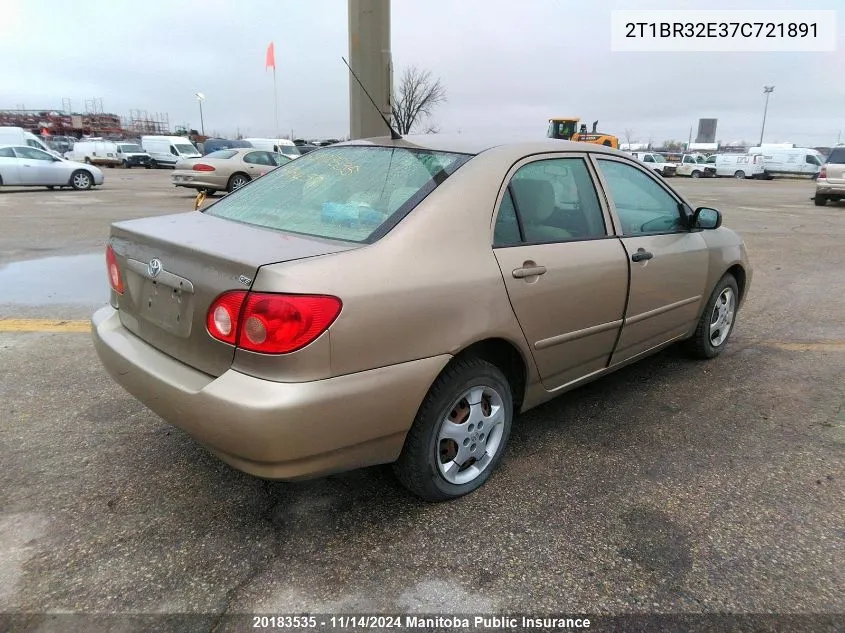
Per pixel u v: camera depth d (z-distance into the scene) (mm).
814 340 5230
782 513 2756
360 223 2539
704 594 2262
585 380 3447
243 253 2270
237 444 2164
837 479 3043
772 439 3447
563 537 2564
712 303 4438
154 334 2605
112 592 2201
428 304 2393
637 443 3377
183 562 2363
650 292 3617
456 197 2619
